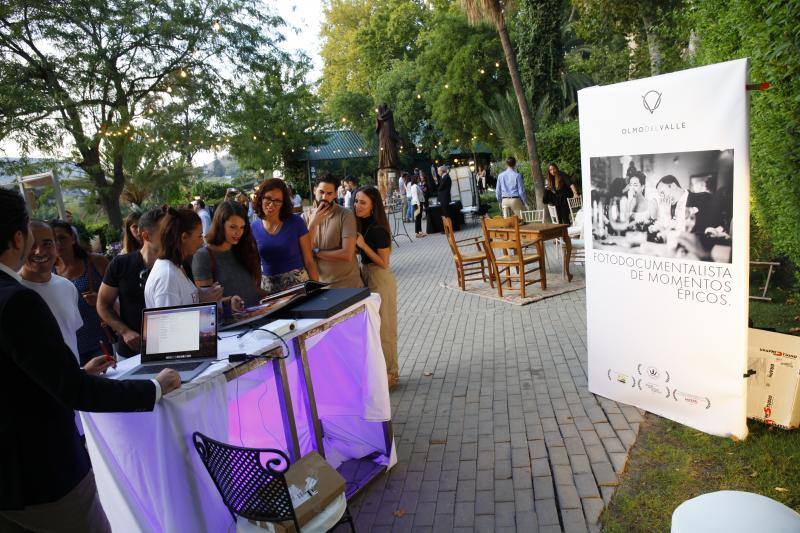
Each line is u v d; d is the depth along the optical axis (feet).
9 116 56.75
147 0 63.41
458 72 79.00
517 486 11.03
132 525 8.05
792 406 11.39
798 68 12.79
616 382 13.87
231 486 7.53
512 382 16.12
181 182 76.18
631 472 11.05
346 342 11.71
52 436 6.24
